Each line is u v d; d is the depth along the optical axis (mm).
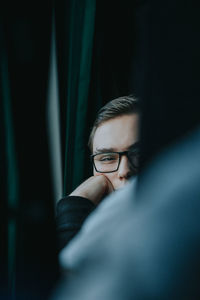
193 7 267
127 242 241
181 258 221
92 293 230
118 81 1634
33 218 1620
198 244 222
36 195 1646
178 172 250
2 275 1576
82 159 1562
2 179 1583
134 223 246
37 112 1650
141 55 291
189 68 266
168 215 235
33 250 1554
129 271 230
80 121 1548
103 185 1331
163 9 275
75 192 1275
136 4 1490
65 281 273
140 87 282
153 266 223
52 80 1587
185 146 261
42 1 1629
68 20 1594
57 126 1600
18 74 1622
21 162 1631
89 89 1578
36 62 1640
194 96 265
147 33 281
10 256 1562
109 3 1610
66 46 1606
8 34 1593
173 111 268
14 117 1622
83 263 261
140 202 257
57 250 1140
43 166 1661
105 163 1370
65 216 1135
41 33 1635
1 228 1602
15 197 1592
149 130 272
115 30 1621
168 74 270
